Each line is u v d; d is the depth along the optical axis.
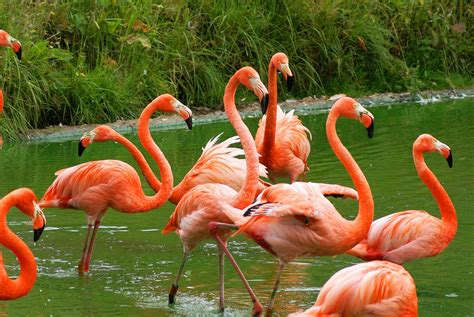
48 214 12.80
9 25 18.53
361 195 8.77
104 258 10.80
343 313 6.79
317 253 8.63
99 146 17.02
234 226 8.80
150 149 10.87
